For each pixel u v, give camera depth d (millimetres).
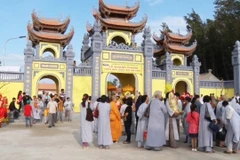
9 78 28078
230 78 49469
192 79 35062
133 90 32312
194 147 10539
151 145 10391
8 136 14023
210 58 51969
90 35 39875
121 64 31766
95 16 35844
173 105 11477
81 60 40156
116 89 35531
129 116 12641
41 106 24188
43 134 14938
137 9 35500
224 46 48656
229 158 9211
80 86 30094
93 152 9969
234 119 10125
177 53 38469
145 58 32594
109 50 31469
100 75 30578
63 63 29953
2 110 18891
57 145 11391
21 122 22406
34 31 31438
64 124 20922
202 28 56594
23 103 23406
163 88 33281
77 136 14203
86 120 10922
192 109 10727
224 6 54844
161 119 10625
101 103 11117
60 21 33406
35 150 10133
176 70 34500
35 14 31969
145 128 11211
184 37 38469
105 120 10961
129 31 35500
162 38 39125
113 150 10508
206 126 10266
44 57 29328
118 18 35406
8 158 8664
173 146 11203
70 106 24109
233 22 49250
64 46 33969
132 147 11344
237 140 9984
